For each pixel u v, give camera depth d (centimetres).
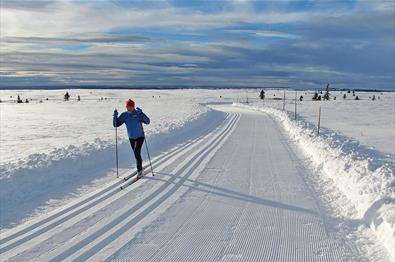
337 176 837
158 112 3712
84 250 502
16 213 650
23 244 520
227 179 903
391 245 467
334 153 1057
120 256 486
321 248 509
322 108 5053
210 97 10506
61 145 1595
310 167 1045
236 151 1321
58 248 507
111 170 999
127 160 1138
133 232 567
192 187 830
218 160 1145
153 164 1079
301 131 1741
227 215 647
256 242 532
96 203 705
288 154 1265
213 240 540
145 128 1944
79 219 618
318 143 1270
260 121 2695
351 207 662
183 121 2298
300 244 524
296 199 735
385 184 658
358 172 769
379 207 564
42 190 789
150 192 784
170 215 645
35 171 868
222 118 2962
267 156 1223
